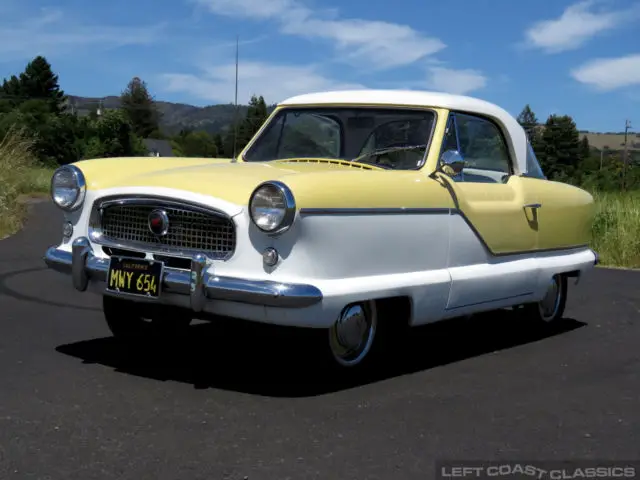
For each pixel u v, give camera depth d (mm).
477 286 4887
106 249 4414
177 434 3412
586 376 4715
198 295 3926
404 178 4488
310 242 3881
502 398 4176
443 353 5176
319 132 5238
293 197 3785
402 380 4434
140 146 55562
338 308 3963
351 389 4195
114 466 3043
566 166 86125
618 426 3777
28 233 10703
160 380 4203
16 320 5531
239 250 3930
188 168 4562
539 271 5535
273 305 3805
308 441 3391
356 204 4062
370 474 3064
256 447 3297
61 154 47312
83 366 4418
